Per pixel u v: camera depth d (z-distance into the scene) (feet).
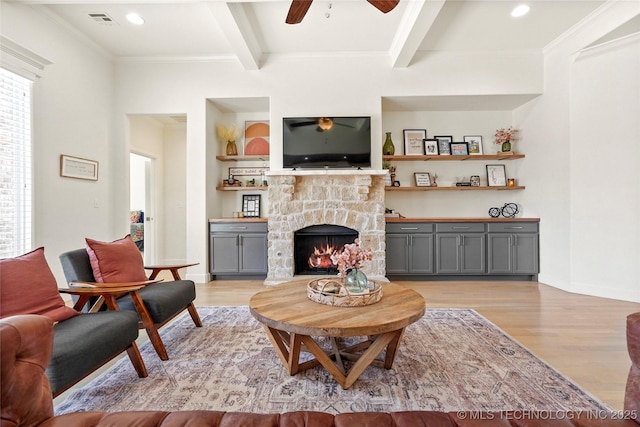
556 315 9.50
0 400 2.88
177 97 13.96
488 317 9.36
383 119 15.84
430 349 7.21
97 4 9.95
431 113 15.78
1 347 2.90
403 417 3.17
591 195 11.66
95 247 7.36
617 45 10.89
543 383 5.82
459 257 13.98
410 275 14.28
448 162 15.81
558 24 11.37
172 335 8.11
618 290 11.09
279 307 6.01
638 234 10.68
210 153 14.49
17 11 9.53
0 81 9.11
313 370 6.33
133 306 6.89
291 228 13.73
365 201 13.66
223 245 14.21
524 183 14.74
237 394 5.52
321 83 13.75
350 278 6.73
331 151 13.61
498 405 5.18
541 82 13.43
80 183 11.94
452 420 3.14
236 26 10.47
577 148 11.97
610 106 11.14
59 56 11.00
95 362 5.08
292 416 3.23
